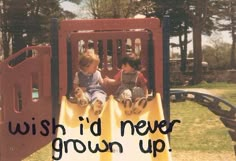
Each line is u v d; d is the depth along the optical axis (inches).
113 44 304.8
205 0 1414.9
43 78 281.6
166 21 275.3
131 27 277.4
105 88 285.6
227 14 1815.9
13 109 287.9
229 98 822.5
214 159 346.3
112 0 1473.9
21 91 286.4
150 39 296.8
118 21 278.2
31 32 1435.8
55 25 275.6
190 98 327.6
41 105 284.5
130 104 255.8
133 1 1482.5
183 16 1513.3
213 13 1760.6
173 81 1432.1
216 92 988.6
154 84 280.5
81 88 267.9
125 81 275.3
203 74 1473.9
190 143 400.8
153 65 294.0
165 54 275.0
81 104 261.0
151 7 1492.4
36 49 283.7
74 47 294.8
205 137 426.3
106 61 307.9
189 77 1488.7
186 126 487.8
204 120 531.5
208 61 1911.9
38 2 1438.2
